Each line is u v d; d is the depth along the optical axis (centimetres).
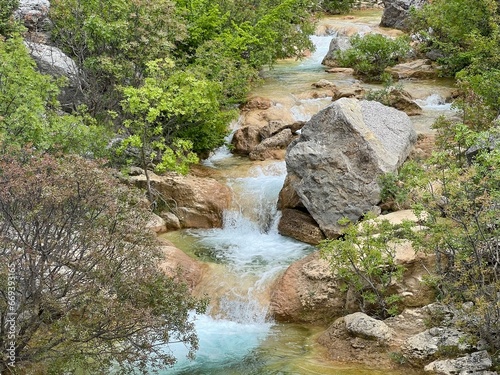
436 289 1320
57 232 1082
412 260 1341
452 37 2623
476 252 1206
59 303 1034
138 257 1099
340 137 1611
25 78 1562
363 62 2606
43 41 2086
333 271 1339
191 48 2247
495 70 1973
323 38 3331
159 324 1068
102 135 1686
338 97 2267
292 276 1434
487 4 2464
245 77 2247
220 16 2536
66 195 1031
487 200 1192
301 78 2623
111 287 1059
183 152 1914
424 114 2186
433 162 1340
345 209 1574
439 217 1344
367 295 1320
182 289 1140
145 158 1752
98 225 1084
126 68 1925
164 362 1096
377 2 4172
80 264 1063
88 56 2000
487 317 1152
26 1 2164
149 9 1953
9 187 1024
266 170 1880
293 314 1394
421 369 1172
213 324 1400
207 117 1884
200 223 1722
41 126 1465
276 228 1689
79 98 1945
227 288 1455
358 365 1211
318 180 1605
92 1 1988
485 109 1830
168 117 1741
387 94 2228
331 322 1377
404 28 3278
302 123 2067
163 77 1867
